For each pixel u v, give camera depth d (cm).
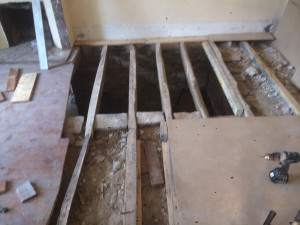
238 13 281
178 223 129
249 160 156
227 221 127
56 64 254
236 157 158
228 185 142
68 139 182
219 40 284
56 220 142
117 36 292
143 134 194
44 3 243
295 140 170
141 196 154
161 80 232
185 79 356
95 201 151
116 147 184
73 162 174
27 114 201
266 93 223
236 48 284
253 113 204
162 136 179
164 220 143
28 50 276
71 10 265
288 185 142
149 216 145
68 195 145
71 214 144
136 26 284
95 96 214
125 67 328
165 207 149
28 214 137
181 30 291
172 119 191
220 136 173
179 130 178
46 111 204
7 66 251
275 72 247
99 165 172
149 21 282
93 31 285
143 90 368
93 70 324
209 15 281
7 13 269
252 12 281
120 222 141
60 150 174
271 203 134
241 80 238
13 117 198
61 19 251
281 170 140
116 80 346
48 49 274
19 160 166
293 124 182
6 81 232
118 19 277
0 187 149
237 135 173
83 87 346
